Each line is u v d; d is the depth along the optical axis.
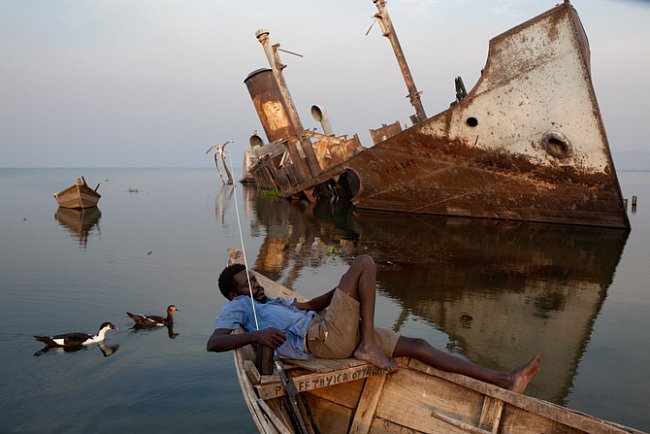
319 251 14.41
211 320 8.38
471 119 18.42
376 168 22.22
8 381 6.09
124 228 19.23
